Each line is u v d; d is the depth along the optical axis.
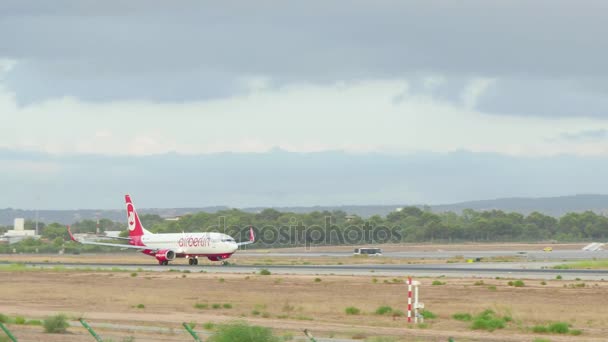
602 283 116.50
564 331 68.25
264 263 199.00
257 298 98.62
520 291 104.69
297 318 78.31
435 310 85.75
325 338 61.97
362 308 86.88
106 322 72.31
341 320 77.00
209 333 63.78
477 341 61.75
